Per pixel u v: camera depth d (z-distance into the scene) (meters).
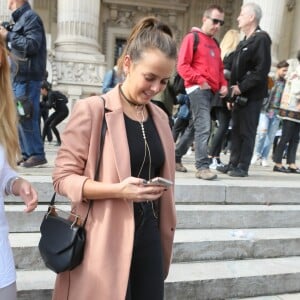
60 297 1.66
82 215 1.60
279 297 3.12
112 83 5.73
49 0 17.27
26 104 3.97
